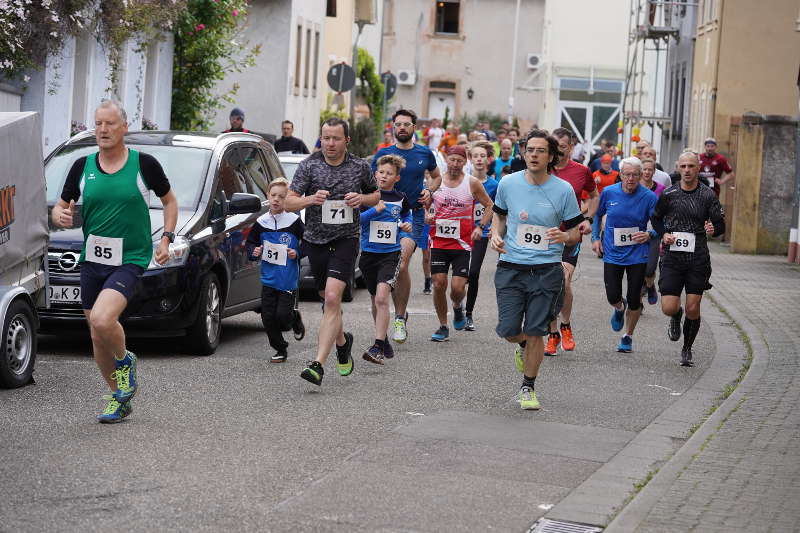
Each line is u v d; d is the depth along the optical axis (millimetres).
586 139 94188
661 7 68312
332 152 16797
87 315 14500
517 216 16031
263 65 56000
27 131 16500
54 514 10555
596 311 27359
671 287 20578
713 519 10875
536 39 101062
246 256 21156
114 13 32781
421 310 26188
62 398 15422
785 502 11516
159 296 18469
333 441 13680
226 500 11164
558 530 10773
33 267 16891
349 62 73688
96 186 14125
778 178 44062
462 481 12227
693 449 13766
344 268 16766
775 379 18703
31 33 28703
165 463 12383
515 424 15109
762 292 31531
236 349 20281
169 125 42094
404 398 16453
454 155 21453
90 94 34188
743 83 53500
